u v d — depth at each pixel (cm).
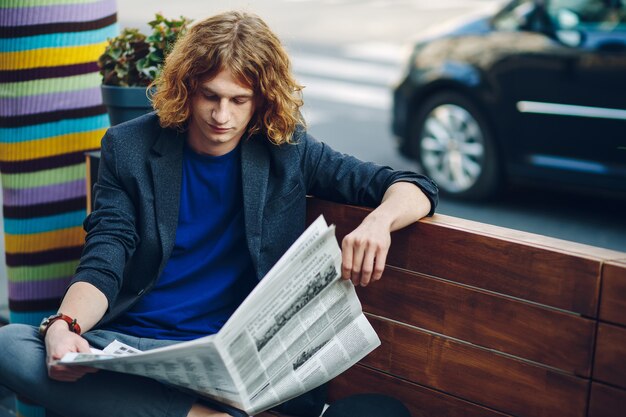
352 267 198
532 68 561
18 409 294
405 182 215
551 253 189
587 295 186
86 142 290
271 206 220
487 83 581
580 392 189
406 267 215
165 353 172
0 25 275
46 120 283
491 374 203
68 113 285
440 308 210
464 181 608
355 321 200
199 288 219
